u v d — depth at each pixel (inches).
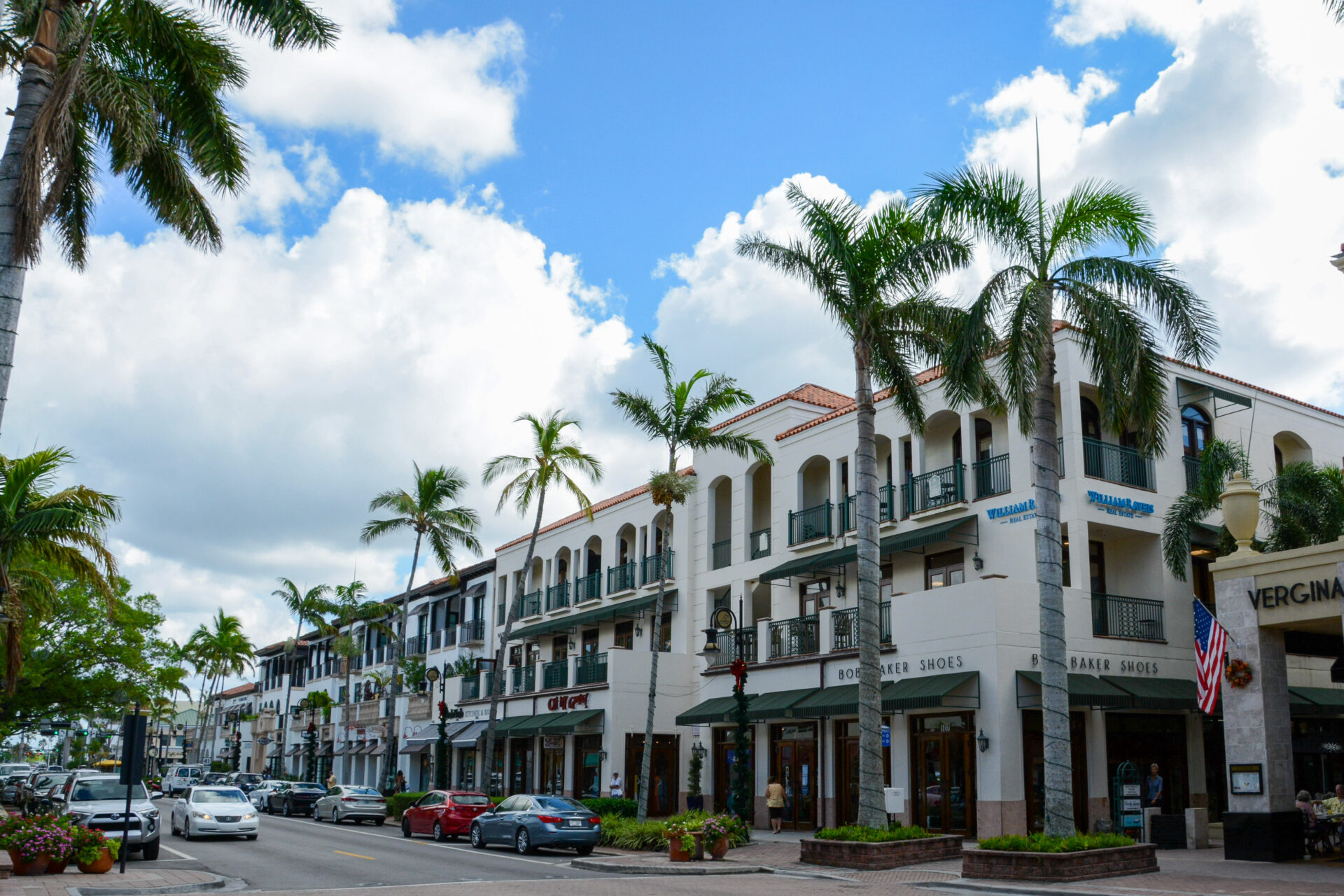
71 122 565.0
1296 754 1039.6
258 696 3425.2
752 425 1366.9
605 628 1598.2
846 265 815.1
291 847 983.0
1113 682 914.7
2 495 919.7
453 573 1768.0
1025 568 979.3
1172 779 975.0
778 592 1264.8
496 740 1635.1
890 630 1031.0
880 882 667.4
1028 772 896.3
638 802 1063.6
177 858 865.5
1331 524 920.3
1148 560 1001.5
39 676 1371.8
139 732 725.3
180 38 664.4
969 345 716.0
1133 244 733.9
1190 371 1066.7
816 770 1116.5
